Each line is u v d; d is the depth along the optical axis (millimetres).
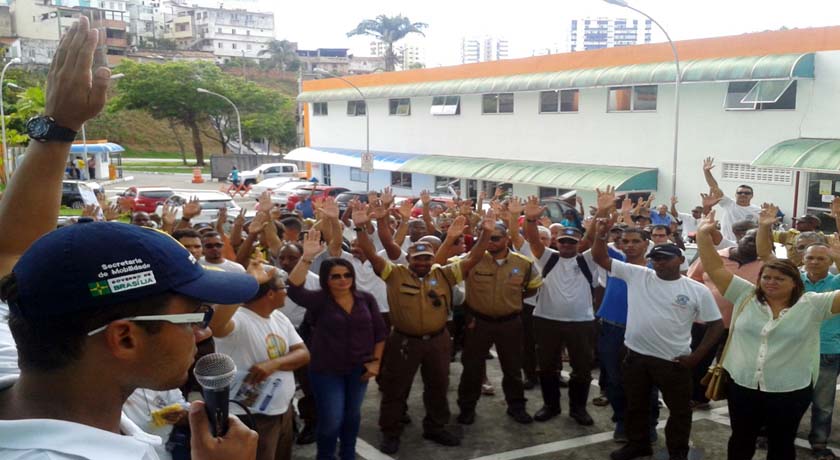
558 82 23828
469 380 6211
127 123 77812
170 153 76500
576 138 24328
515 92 26312
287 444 4426
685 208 21266
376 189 34188
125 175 51750
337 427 4867
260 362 4047
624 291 5855
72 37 1499
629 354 5359
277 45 103875
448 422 6055
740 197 9914
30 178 1496
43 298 1051
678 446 5230
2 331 1347
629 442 5477
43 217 1516
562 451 5695
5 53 69562
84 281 1061
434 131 30688
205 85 61812
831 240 5340
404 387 5625
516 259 6074
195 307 1212
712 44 20375
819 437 5539
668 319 5117
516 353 6195
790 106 18781
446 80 29625
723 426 6242
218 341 3945
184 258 1196
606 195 5582
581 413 6277
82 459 1007
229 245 6832
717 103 20172
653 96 21828
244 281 1272
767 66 18297
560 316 6152
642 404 5367
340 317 4840
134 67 61406
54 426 1019
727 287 4715
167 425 2410
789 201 18688
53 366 1080
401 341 5598
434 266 5668
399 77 32312
